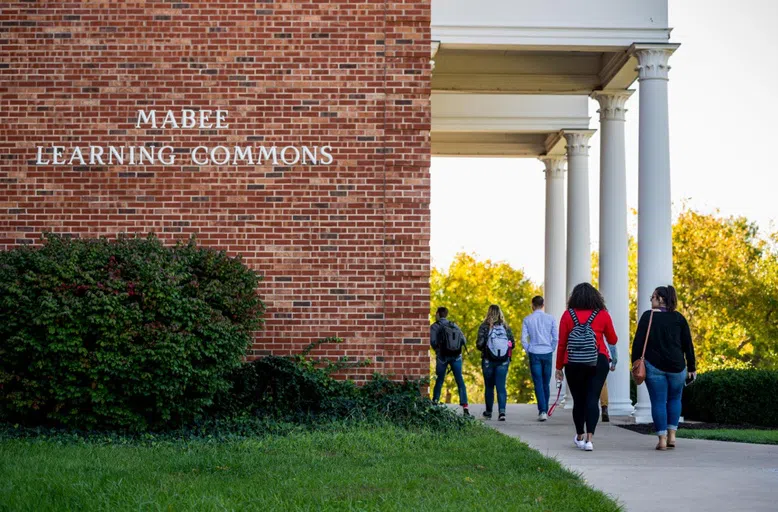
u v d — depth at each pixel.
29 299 10.81
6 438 10.46
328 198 12.74
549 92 18.77
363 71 12.89
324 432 11.12
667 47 15.57
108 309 10.70
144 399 11.11
